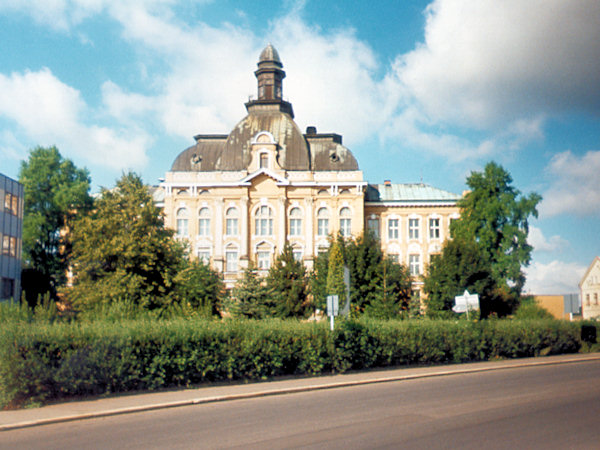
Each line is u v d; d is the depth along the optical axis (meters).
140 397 17.72
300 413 14.93
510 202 60.41
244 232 65.50
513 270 58.94
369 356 26.16
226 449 11.00
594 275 83.19
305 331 23.88
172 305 34.50
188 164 68.50
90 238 34.41
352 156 67.88
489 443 11.17
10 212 49.56
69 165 61.75
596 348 36.91
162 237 36.00
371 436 11.89
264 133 66.38
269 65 72.62
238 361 21.44
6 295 48.69
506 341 32.09
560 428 12.49
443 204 69.81
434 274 49.72
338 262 36.41
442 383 21.52
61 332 17.64
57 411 15.34
